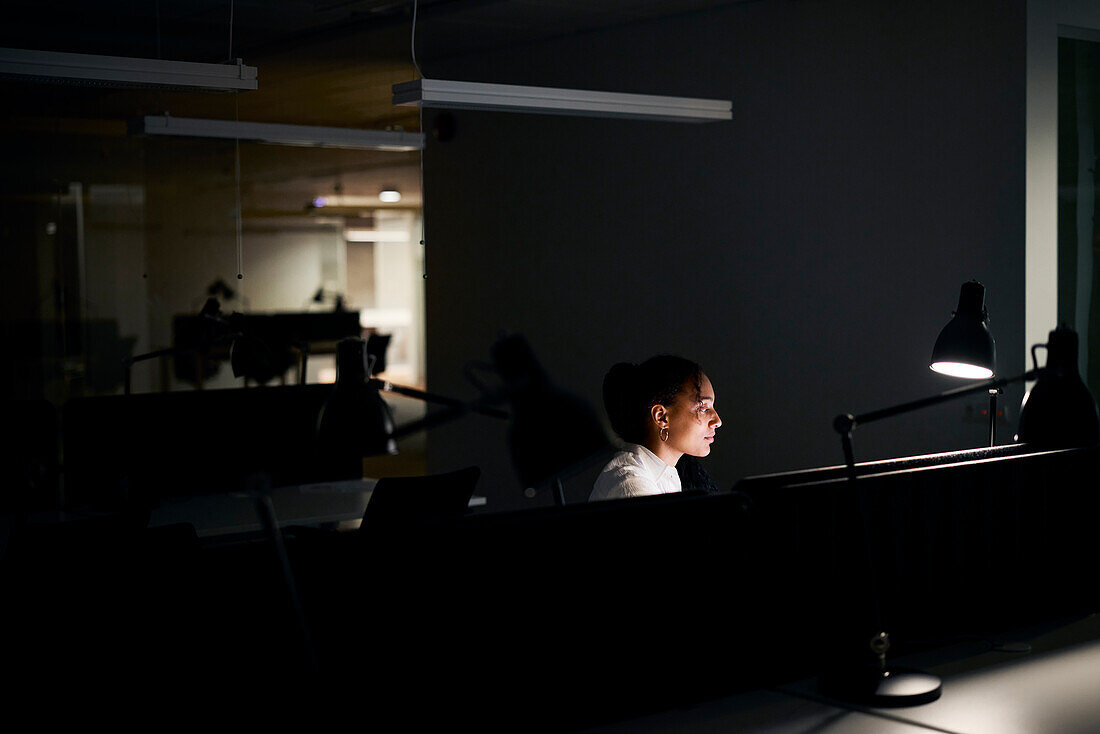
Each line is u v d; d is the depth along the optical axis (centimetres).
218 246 720
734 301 510
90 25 573
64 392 677
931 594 215
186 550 158
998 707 183
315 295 748
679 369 273
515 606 174
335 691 162
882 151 445
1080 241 420
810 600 200
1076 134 418
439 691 168
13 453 422
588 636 180
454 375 683
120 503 420
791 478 207
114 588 158
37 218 666
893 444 445
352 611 164
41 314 672
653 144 546
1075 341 216
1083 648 215
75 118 662
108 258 686
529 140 621
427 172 696
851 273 458
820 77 466
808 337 477
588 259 587
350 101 716
